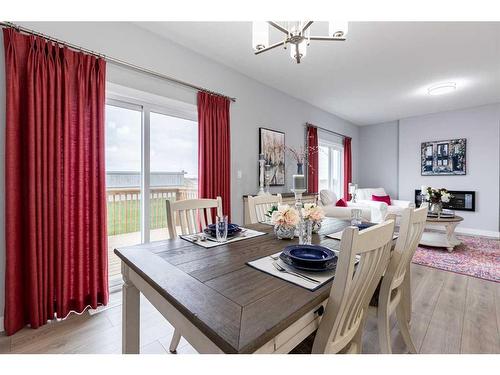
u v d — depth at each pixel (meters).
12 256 1.67
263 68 3.31
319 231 1.79
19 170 1.71
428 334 1.77
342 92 4.22
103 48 2.15
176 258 1.18
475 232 4.99
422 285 2.59
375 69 3.32
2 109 1.70
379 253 0.94
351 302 0.90
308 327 0.88
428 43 2.67
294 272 1.02
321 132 5.27
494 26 2.36
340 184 6.21
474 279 2.73
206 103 2.92
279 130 4.14
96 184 2.05
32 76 1.72
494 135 4.79
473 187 5.02
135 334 1.30
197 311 0.73
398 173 6.11
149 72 2.44
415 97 4.45
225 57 3.00
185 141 3.11
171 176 3.04
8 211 1.65
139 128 2.63
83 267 2.00
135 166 2.64
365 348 1.64
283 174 4.19
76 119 1.95
